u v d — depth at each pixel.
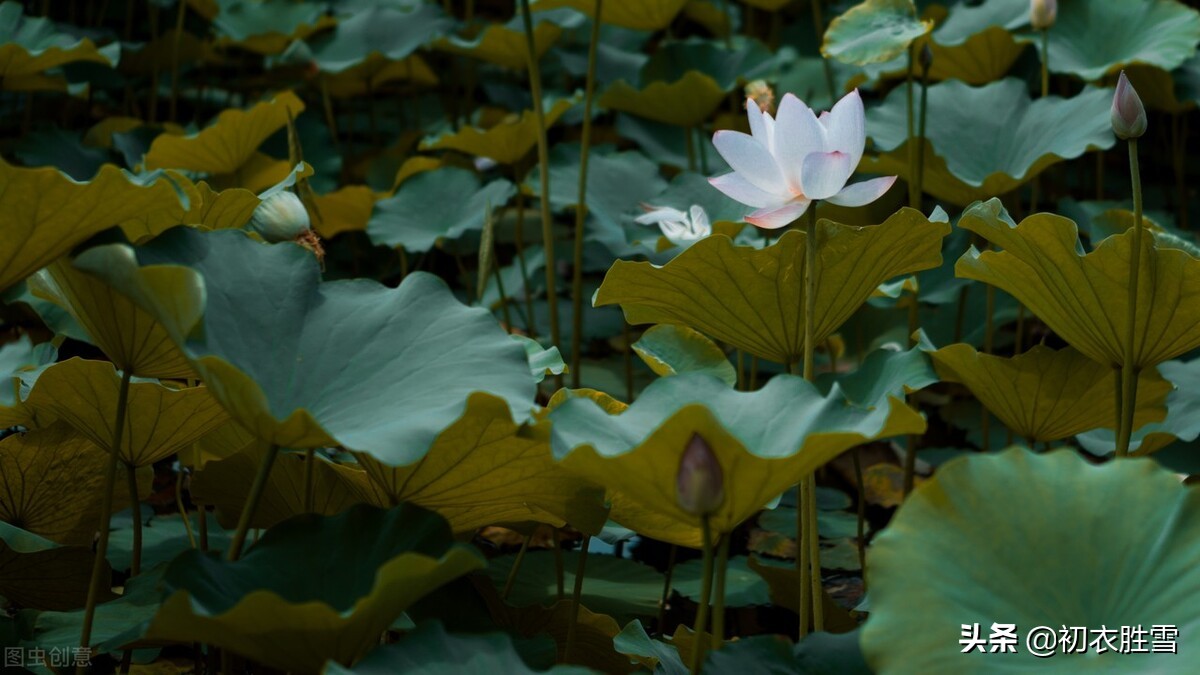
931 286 4.93
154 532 4.59
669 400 3.96
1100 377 4.33
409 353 3.98
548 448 3.96
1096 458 4.93
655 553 4.75
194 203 4.21
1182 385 4.55
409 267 6.16
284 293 4.00
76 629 4.13
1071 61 5.43
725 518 3.87
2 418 4.21
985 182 4.85
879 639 3.78
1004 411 4.40
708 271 4.19
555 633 4.19
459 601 4.01
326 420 3.92
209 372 3.81
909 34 4.51
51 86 6.04
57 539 4.37
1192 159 6.83
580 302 5.10
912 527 3.83
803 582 4.18
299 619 3.77
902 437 5.07
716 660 3.88
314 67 6.70
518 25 6.80
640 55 7.23
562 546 4.73
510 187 5.19
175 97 7.14
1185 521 3.80
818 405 3.90
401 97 7.83
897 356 4.29
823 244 4.14
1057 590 3.80
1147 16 5.33
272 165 5.59
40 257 3.92
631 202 5.29
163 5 7.66
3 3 6.22
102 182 3.86
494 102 7.20
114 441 4.02
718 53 6.39
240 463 4.20
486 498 4.04
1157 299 4.17
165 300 3.83
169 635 3.78
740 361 4.59
